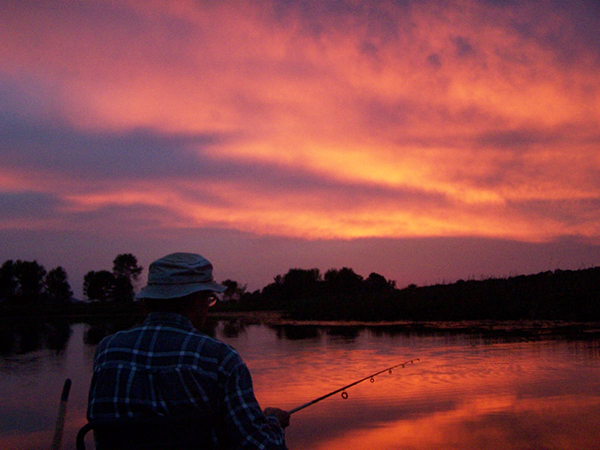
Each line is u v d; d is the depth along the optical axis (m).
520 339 11.73
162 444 1.87
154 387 1.90
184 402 1.90
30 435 5.36
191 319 2.15
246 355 11.16
